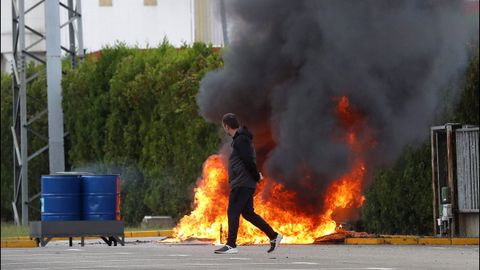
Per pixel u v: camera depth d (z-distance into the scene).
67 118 75.94
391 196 56.66
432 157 53.03
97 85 74.12
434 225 53.06
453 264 34.72
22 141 73.00
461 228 52.25
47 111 73.19
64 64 80.12
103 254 40.94
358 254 39.94
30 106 79.12
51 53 71.75
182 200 67.81
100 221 47.72
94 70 74.38
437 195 52.94
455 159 52.50
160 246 46.94
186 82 66.94
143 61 72.00
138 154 71.62
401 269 32.28
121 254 40.69
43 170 78.75
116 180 48.12
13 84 74.69
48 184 47.78
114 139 72.75
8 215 83.50
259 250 42.31
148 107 70.56
